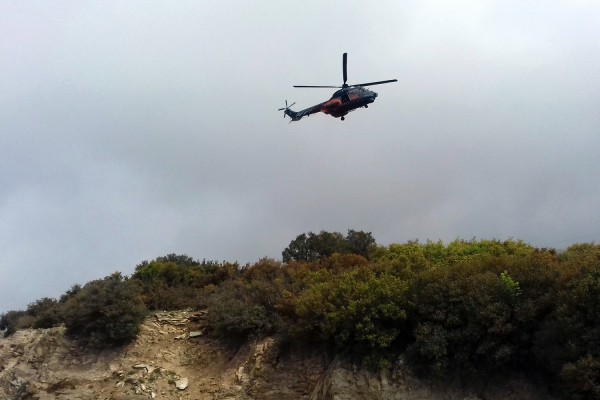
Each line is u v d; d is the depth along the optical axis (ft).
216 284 93.35
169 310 82.33
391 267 65.41
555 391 44.06
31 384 67.21
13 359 74.28
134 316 74.38
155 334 73.82
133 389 63.46
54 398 63.52
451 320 49.85
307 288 68.39
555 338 44.01
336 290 58.49
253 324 66.90
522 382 46.09
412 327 53.52
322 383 53.72
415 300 53.67
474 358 48.39
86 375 67.62
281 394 56.70
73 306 77.25
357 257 80.94
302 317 59.16
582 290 43.27
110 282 79.77
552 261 55.31
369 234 103.14
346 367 52.75
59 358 71.51
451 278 54.39
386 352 52.85
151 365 67.26
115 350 71.15
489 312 47.57
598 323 41.93
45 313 85.10
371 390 50.21
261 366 60.49
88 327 73.87
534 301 47.39
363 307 54.49
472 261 57.67
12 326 92.53
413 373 50.21
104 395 63.16
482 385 47.75
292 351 59.98
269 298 69.97
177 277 95.14
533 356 46.26
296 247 100.37
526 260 53.47
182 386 63.41
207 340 71.31
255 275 85.66
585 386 39.73
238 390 59.41
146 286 87.56
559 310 43.62
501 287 49.29
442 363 48.83
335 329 54.85
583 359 40.40
